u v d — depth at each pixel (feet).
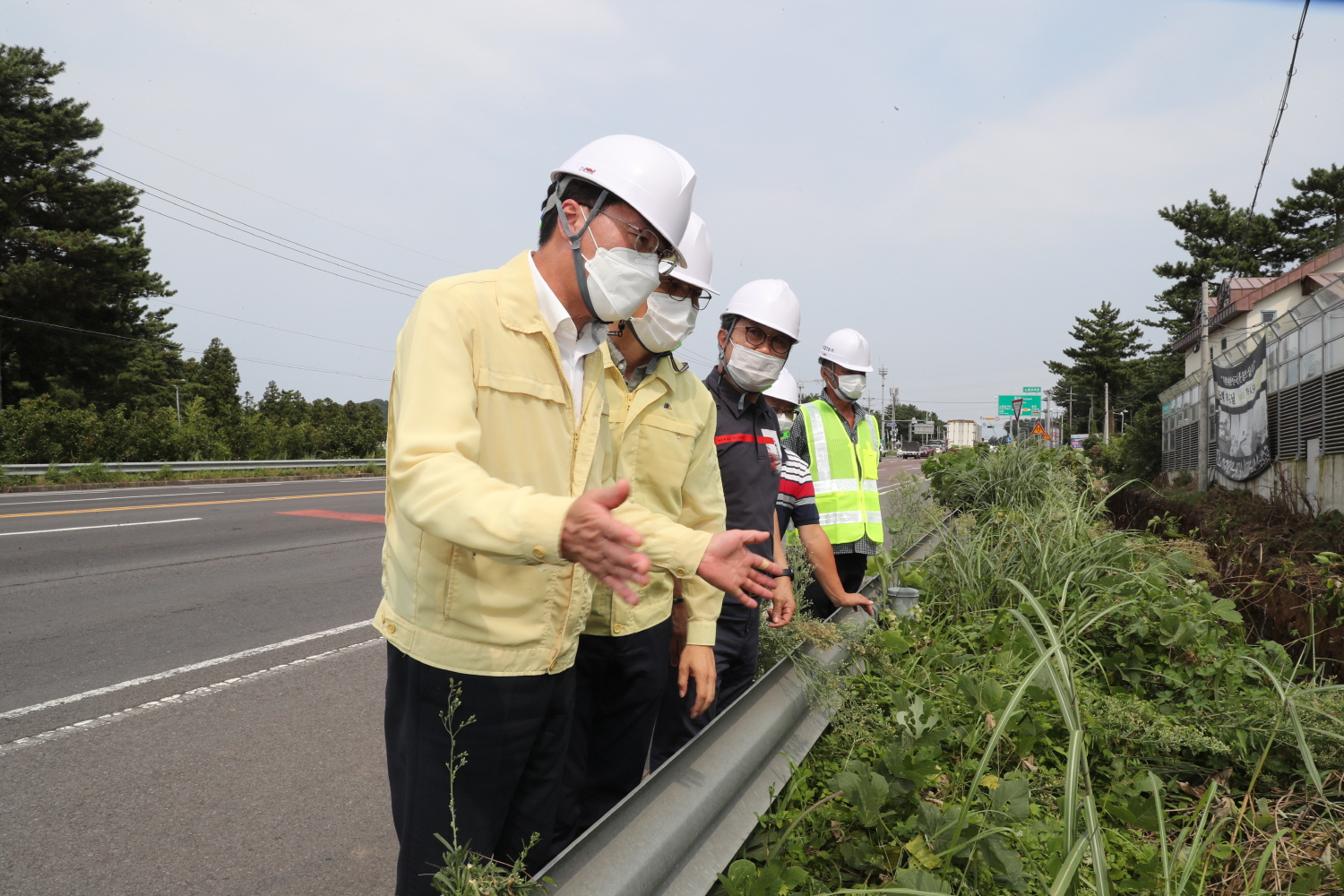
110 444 69.77
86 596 20.77
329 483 70.69
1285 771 8.99
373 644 16.65
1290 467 38.06
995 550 14.71
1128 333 193.77
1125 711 9.56
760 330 8.83
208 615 18.99
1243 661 11.09
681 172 5.01
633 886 4.49
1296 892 6.63
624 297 4.88
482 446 4.47
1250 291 85.30
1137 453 82.79
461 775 4.58
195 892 7.99
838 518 12.78
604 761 6.95
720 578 4.33
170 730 12.00
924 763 7.18
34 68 97.55
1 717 12.42
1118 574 13.67
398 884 4.81
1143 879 6.82
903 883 5.68
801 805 7.20
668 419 7.07
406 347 4.41
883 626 11.16
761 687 7.36
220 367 198.70
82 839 8.91
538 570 4.50
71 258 98.58
